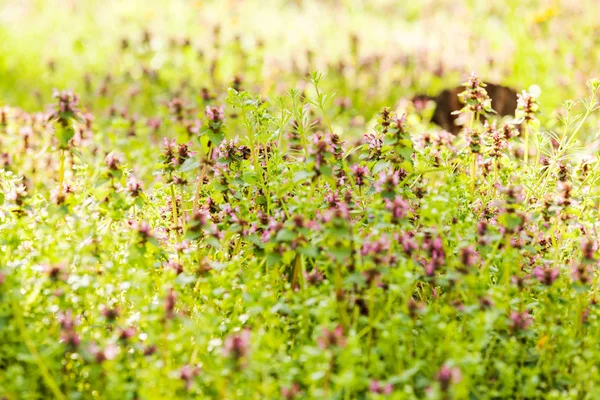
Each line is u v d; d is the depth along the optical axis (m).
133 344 1.40
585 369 1.41
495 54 2.80
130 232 1.50
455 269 1.48
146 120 2.13
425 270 1.48
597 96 2.18
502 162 1.61
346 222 1.41
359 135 2.07
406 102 2.15
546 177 1.60
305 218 1.47
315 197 1.56
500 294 1.42
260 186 1.58
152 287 1.48
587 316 1.46
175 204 1.57
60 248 1.45
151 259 1.48
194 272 1.51
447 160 1.64
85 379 1.42
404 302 1.47
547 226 1.54
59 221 1.54
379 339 1.44
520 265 1.52
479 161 1.63
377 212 1.44
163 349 1.41
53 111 1.51
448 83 2.65
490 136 1.61
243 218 1.52
